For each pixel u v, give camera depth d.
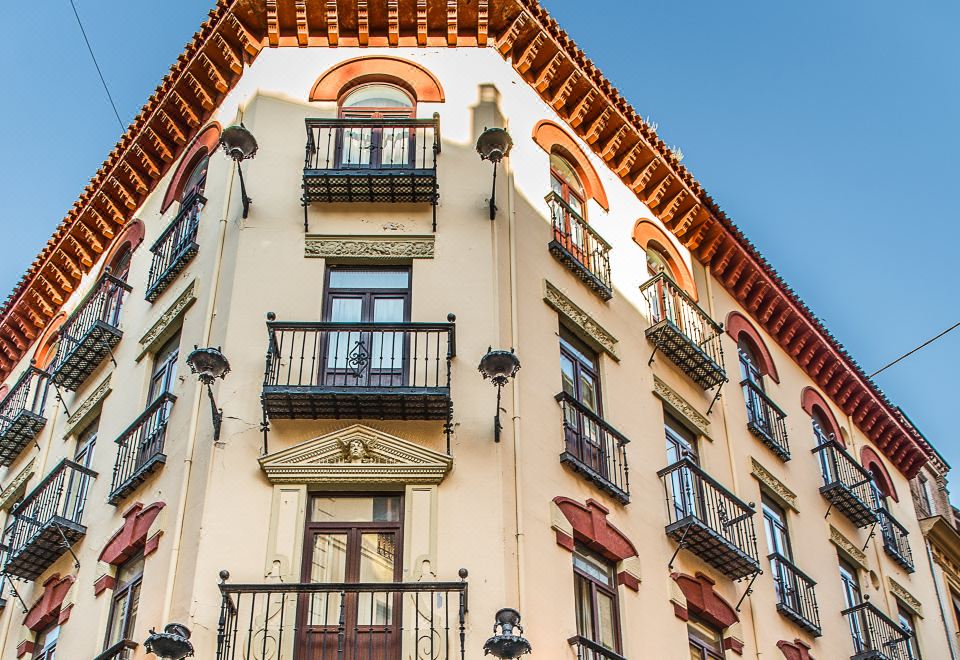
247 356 15.23
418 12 19.30
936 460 31.61
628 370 18.50
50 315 24.67
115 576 15.48
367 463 14.15
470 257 16.55
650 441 17.94
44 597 17.12
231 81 20.03
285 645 12.60
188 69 20.17
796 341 25.23
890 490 27.39
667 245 21.88
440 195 17.30
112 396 18.64
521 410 15.42
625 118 21.11
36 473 20.33
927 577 27.28
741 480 20.02
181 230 18.66
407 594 13.12
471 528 13.75
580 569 15.03
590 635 14.58
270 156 17.77
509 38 19.73
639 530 16.41
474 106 18.75
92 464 17.91
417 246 16.64
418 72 19.06
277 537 13.55
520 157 18.81
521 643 11.30
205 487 13.99
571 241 18.77
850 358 26.55
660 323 19.22
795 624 19.17
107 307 19.86
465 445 14.52
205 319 16.14
